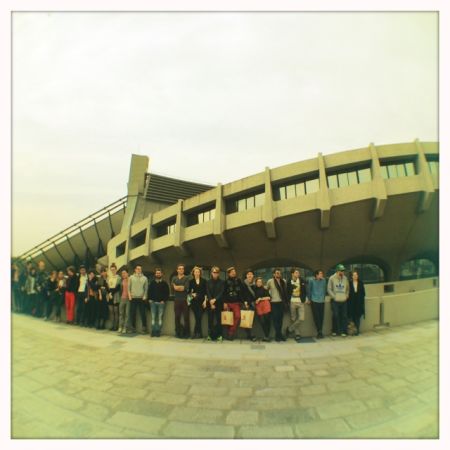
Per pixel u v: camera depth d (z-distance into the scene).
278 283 5.53
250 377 3.58
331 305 5.78
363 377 3.50
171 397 3.08
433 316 6.68
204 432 2.48
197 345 5.07
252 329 5.72
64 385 3.34
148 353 4.58
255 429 2.51
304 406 2.88
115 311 6.44
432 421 2.59
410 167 15.12
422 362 3.90
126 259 20.48
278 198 16.97
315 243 16.88
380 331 5.86
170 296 6.80
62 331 6.09
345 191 15.17
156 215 19.47
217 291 5.59
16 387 3.25
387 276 17.30
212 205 18.34
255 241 17.39
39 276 7.61
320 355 4.39
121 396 3.11
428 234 16.02
